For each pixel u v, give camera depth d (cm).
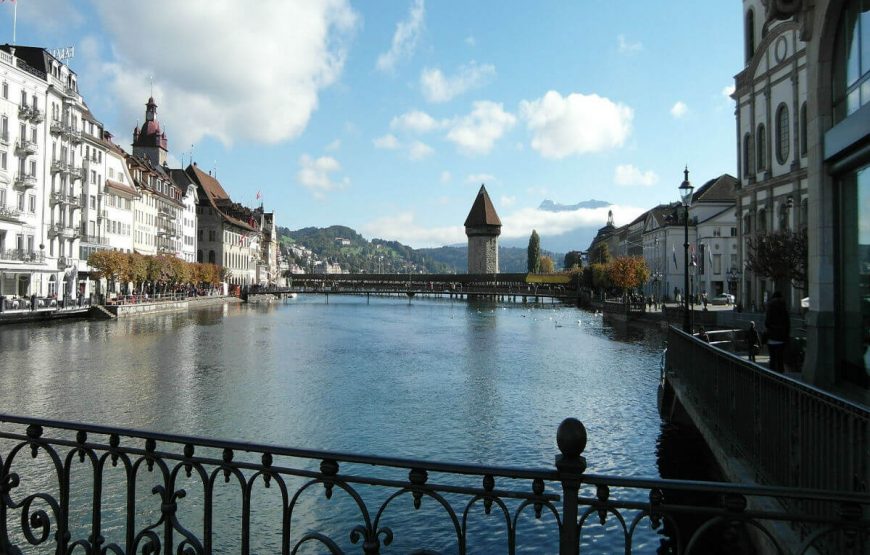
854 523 424
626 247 14450
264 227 19438
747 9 4962
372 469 1616
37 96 6712
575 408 2330
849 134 1125
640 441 1867
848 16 1216
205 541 527
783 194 4384
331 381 2911
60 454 1661
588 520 1269
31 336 4600
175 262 9169
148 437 546
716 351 1255
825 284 1278
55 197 7006
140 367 3209
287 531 498
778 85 4422
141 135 12725
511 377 3083
